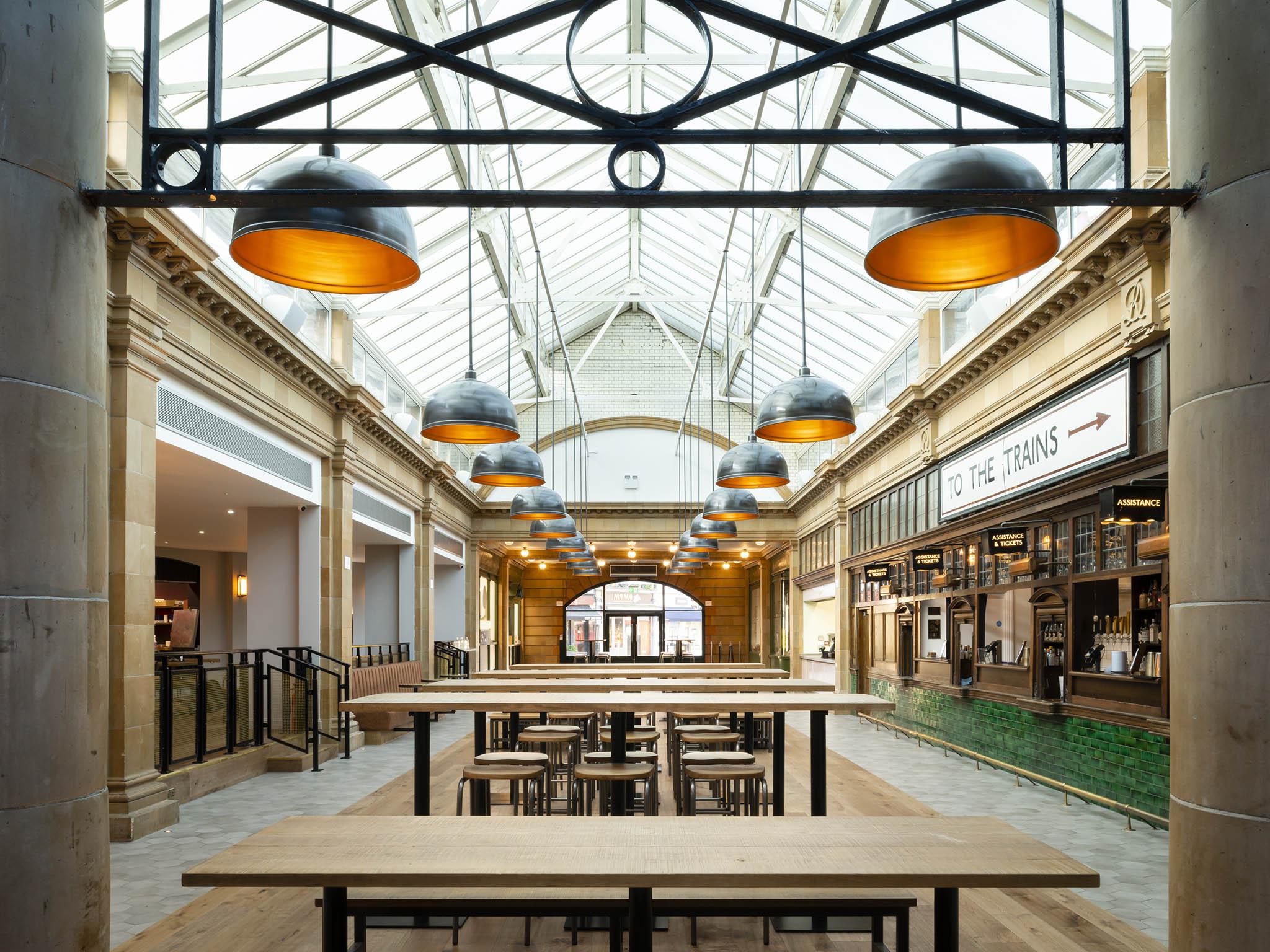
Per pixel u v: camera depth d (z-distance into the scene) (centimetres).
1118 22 272
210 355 802
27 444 231
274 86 767
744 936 427
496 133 265
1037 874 248
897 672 1340
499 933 429
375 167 948
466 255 1233
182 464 849
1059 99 272
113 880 521
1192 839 253
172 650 1204
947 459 1127
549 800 642
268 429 970
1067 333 805
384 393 1391
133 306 660
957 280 302
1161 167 633
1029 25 682
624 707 562
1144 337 664
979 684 1016
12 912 224
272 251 304
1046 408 839
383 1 743
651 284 1898
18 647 228
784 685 800
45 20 240
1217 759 246
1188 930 253
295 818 312
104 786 252
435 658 1709
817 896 315
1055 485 819
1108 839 617
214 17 267
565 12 265
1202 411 254
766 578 2633
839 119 916
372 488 1346
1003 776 900
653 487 2227
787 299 1402
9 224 230
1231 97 248
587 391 2253
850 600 1652
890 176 957
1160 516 646
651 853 268
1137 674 689
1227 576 245
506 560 2583
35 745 230
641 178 1353
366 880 249
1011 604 1003
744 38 941
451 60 262
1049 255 282
